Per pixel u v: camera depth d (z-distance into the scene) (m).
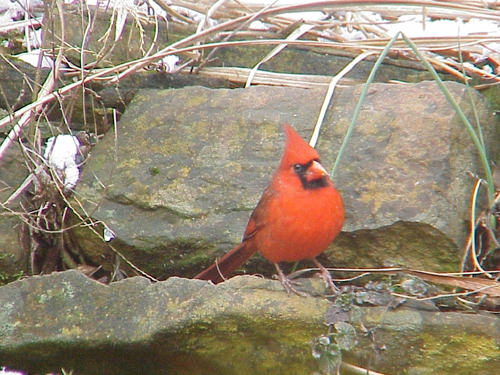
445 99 7.73
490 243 7.34
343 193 7.43
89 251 7.91
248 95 8.42
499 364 5.82
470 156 7.50
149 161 8.11
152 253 7.62
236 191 7.73
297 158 6.66
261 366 6.10
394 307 6.02
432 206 7.09
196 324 5.96
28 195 8.12
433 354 5.90
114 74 8.98
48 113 8.73
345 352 5.96
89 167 8.18
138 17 9.12
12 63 8.78
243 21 8.65
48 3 8.54
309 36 9.80
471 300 6.68
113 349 6.03
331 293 6.35
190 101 8.52
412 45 6.80
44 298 6.19
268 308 6.00
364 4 8.17
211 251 7.51
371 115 7.89
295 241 6.64
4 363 6.12
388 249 7.24
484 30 9.77
